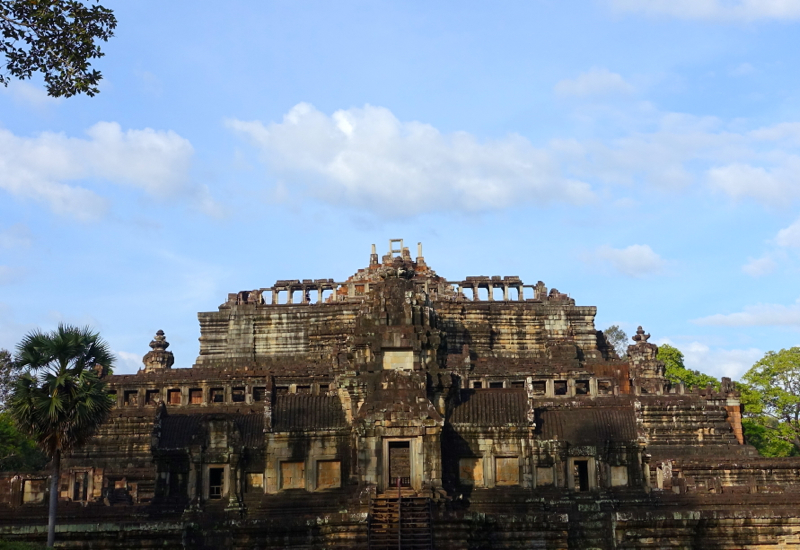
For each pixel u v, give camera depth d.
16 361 59.56
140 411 94.56
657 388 108.50
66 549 64.38
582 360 110.25
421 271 120.56
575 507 68.50
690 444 93.19
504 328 112.94
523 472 70.25
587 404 89.12
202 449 70.50
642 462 71.75
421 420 67.25
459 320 111.81
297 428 70.81
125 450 92.81
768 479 85.88
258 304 117.19
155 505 71.00
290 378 98.75
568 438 71.19
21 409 58.28
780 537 67.44
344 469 70.25
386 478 66.88
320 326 112.44
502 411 71.38
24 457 95.88
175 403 98.69
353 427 69.50
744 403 114.69
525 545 65.25
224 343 114.62
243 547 64.75
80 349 60.31
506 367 99.94
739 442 95.50
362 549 62.56
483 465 70.50
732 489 75.12
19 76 42.06
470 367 97.62
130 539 65.19
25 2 40.28
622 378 101.00
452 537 63.47
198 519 67.94
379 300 73.12
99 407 59.72
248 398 94.31
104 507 71.94
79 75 42.03
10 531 64.50
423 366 70.50
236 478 70.25
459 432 70.75
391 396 68.31
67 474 77.06
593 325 114.38
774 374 115.12
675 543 66.62
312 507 68.50
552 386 92.81
